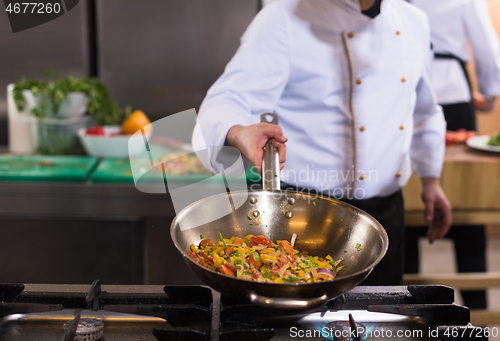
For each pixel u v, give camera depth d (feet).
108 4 6.65
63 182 5.01
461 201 5.18
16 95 5.66
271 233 2.67
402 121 3.82
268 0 6.75
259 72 3.59
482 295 6.31
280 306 1.77
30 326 2.10
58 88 5.65
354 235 2.45
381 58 3.65
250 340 1.93
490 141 5.60
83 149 6.03
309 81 3.69
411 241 6.31
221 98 3.45
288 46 3.61
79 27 6.68
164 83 7.00
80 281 5.23
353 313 2.24
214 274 1.93
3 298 2.24
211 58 6.93
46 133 5.82
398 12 3.78
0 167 5.25
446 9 6.48
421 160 4.39
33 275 5.20
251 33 3.64
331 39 3.61
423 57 3.89
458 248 6.36
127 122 5.91
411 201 5.13
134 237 5.14
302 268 2.29
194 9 6.74
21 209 5.05
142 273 5.24
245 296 1.96
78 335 1.98
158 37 6.82
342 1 3.55
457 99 6.79
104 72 6.91
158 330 1.92
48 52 6.75
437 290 2.32
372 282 3.90
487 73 6.84
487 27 6.58
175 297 2.28
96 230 5.12
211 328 2.08
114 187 5.01
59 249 5.14
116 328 2.11
